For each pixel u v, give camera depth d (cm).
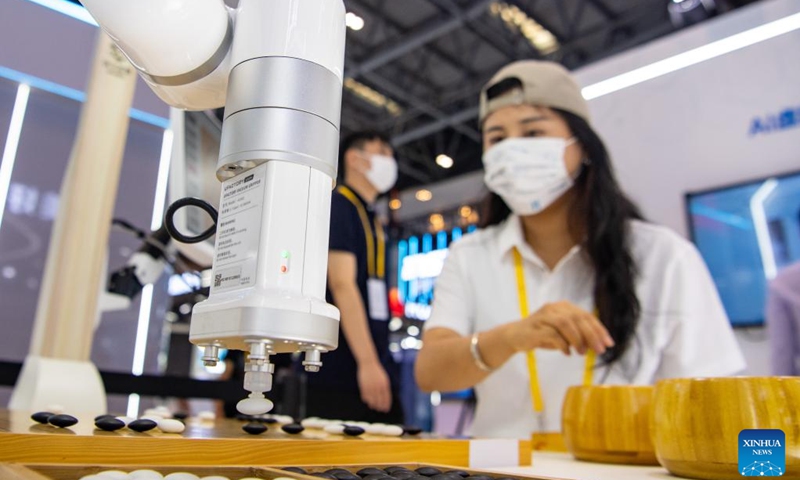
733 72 282
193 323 37
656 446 54
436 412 660
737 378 48
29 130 235
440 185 730
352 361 161
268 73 37
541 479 38
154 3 37
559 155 126
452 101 622
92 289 102
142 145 232
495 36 521
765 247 262
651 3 487
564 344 92
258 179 37
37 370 94
